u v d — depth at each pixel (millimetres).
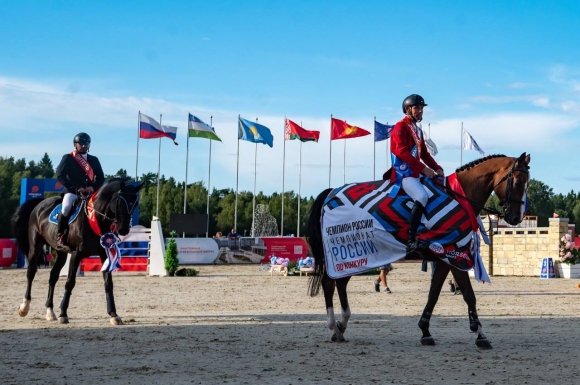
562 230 28234
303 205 82938
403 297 17859
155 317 12984
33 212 13141
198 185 86812
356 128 44562
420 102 9344
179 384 6656
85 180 12547
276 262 29250
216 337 10047
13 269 33219
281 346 9133
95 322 12102
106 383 6711
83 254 11992
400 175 9258
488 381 6801
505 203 9297
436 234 8875
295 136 45000
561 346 9125
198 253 37312
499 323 11867
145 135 40875
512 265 30109
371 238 9297
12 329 10984
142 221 79938
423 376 7066
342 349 8891
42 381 6828
